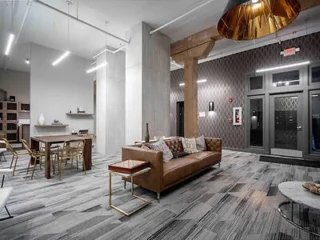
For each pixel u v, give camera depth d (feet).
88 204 8.91
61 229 6.91
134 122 17.65
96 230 6.86
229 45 20.97
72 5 14.47
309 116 18.26
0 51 23.38
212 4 14.25
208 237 6.49
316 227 7.04
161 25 17.70
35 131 21.33
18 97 32.01
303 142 18.56
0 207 5.75
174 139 14.99
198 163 12.46
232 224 7.27
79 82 25.16
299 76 18.67
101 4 14.40
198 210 8.36
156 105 18.42
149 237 6.48
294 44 19.02
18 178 12.71
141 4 14.46
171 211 8.27
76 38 19.98
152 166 9.48
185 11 15.43
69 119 24.17
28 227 7.04
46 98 22.17
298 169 14.80
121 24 17.43
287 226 7.13
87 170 14.79
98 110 23.13
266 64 20.79
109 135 22.02
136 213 8.09
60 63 23.36
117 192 10.36
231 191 10.49
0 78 30.35
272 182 11.89
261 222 7.39
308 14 15.07
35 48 21.33
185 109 20.90
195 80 20.59
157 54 18.58
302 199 6.87
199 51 19.25
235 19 8.38
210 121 25.46
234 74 23.29
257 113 21.72
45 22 16.74
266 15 8.21
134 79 17.70
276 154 20.24
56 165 15.40
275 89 20.15
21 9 14.75
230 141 23.57
